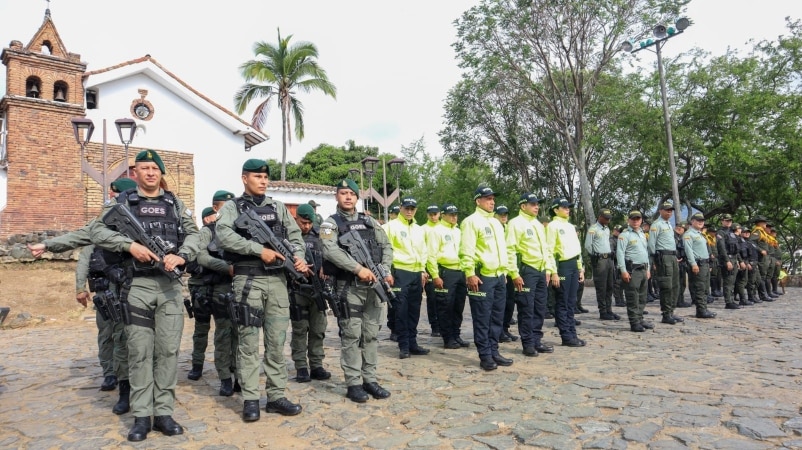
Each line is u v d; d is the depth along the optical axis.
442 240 7.65
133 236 3.98
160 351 4.12
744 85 21.80
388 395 4.98
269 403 4.57
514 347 7.42
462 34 21.78
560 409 4.41
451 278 7.54
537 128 25.61
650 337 7.84
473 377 5.66
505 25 20.86
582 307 11.58
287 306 4.61
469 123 25.92
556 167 26.36
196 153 19.73
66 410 4.79
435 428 4.07
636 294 8.46
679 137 21.34
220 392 5.24
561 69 21.67
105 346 5.49
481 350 6.04
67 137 16.50
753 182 22.95
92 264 5.00
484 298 6.05
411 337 7.17
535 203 6.93
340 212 5.19
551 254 7.00
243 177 4.68
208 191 19.94
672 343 7.25
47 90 16.34
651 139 22.44
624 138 23.27
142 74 18.58
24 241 14.13
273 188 21.30
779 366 5.67
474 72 22.45
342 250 4.83
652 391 4.83
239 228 4.35
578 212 26.69
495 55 21.44
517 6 20.52
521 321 6.79
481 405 4.61
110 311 4.23
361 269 4.79
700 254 9.90
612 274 10.25
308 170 33.56
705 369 5.63
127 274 4.06
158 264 3.97
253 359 4.41
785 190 22.28
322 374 5.82
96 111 17.58
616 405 4.44
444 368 6.17
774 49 22.66
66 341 8.80
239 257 4.46
